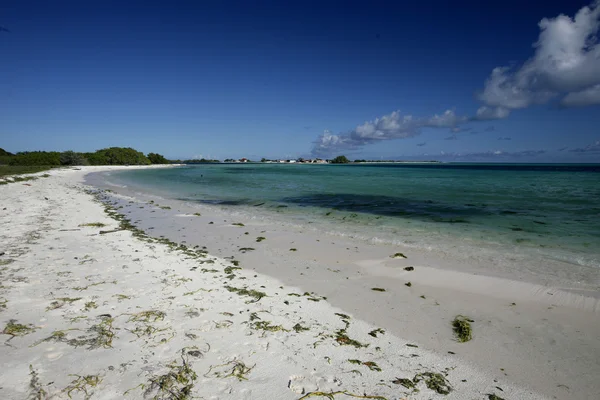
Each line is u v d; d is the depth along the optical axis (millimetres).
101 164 98438
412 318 5359
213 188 29875
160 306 5258
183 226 12727
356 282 6980
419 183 34875
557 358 4227
